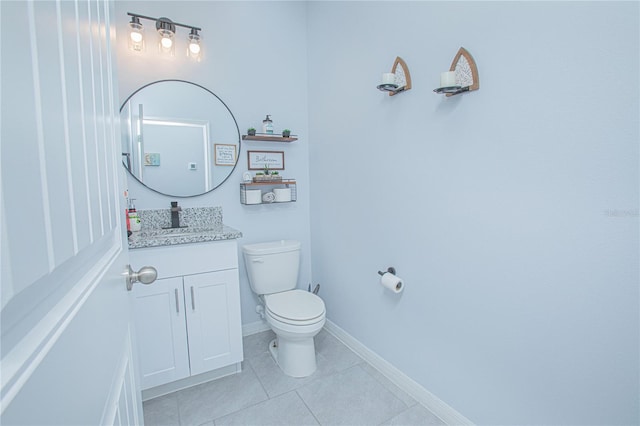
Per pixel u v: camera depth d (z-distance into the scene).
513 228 1.20
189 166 2.17
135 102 1.99
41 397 0.32
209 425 1.54
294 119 2.54
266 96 2.41
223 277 1.84
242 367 2.03
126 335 0.77
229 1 2.23
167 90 2.08
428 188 1.55
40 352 0.32
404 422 1.55
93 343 0.49
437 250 1.52
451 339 1.49
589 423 1.04
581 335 1.04
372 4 1.82
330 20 2.21
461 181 1.38
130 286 0.83
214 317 1.83
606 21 0.93
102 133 0.60
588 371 1.03
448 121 1.42
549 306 1.11
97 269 0.54
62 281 0.39
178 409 1.65
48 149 0.35
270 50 2.40
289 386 1.83
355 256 2.12
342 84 2.13
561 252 1.07
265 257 2.16
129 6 1.95
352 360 2.09
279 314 1.85
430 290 1.58
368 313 2.04
